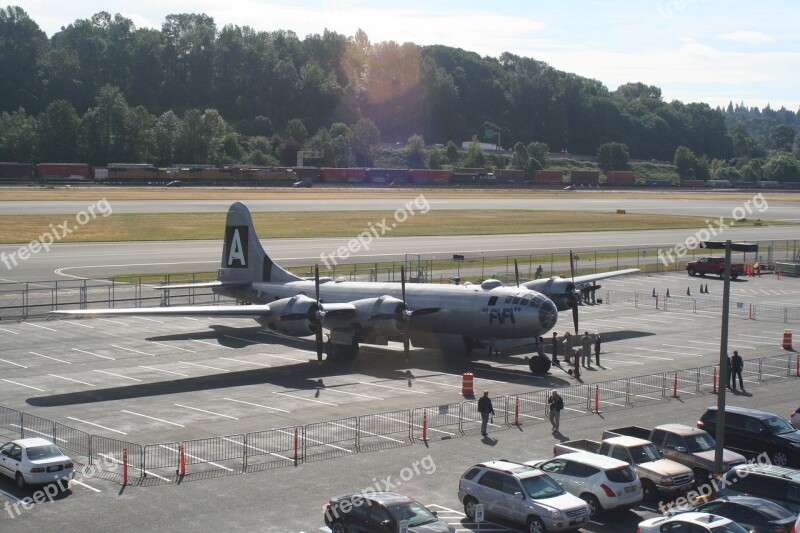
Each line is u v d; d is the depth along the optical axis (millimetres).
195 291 85938
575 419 42125
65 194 190125
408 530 25234
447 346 57750
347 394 46781
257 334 66500
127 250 116500
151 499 30344
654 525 26078
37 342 61969
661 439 34562
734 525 25312
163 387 48312
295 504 30000
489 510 28906
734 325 73250
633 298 89312
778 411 44531
